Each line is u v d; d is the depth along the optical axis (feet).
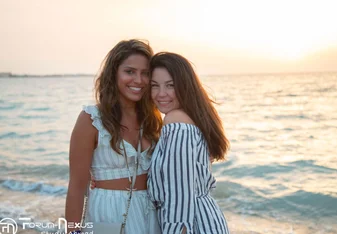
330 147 46.57
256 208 24.99
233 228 21.27
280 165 36.83
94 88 8.41
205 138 7.68
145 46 8.14
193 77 7.72
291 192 27.96
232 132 61.26
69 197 7.58
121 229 7.52
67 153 46.47
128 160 7.90
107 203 7.79
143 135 8.41
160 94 7.72
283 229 21.22
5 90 178.60
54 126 72.13
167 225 7.02
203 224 7.27
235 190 28.86
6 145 53.01
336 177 32.35
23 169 37.24
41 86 213.05
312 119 75.66
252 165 36.88
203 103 7.74
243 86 217.56
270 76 421.59
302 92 157.58
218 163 37.86
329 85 206.80
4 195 27.27
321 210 24.32
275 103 114.21
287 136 56.18
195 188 7.33
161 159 7.16
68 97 141.49
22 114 92.73
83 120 7.70
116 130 7.75
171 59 7.66
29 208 23.50
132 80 7.91
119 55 7.89
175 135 7.17
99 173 7.91
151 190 7.49
